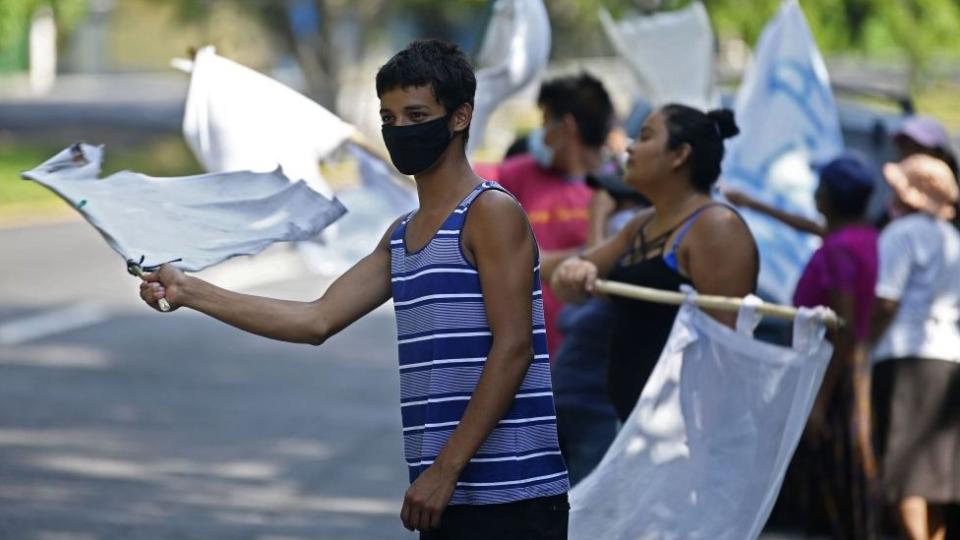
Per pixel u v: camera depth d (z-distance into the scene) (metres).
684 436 13.14
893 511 18.25
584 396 16.05
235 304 10.53
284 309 10.65
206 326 40.28
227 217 10.95
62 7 79.44
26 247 58.88
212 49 14.35
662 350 13.89
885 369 17.62
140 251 10.43
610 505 13.07
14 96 138.25
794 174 20.58
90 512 20.92
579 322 16.16
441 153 10.25
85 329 39.19
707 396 13.18
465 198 10.28
